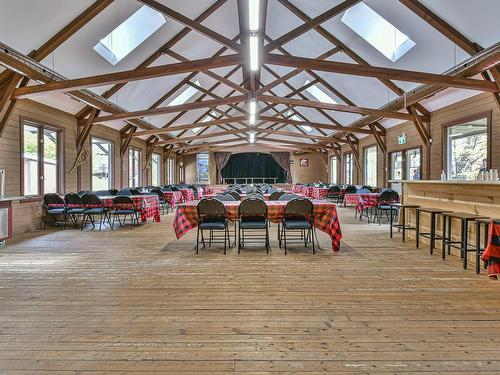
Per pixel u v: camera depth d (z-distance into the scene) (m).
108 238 5.21
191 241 4.98
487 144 5.68
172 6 5.86
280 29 7.92
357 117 10.32
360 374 1.63
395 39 6.20
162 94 9.05
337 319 2.25
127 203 6.13
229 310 2.40
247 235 5.47
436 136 7.20
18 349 1.88
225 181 18.16
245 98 7.81
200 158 17.48
